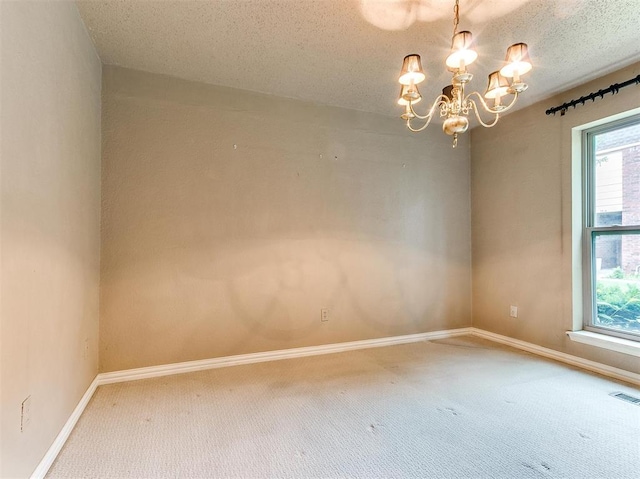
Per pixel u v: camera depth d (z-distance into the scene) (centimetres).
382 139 357
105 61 255
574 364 291
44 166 154
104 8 198
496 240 367
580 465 160
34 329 144
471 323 397
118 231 260
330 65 260
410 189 370
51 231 162
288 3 192
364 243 346
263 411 211
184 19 207
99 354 253
